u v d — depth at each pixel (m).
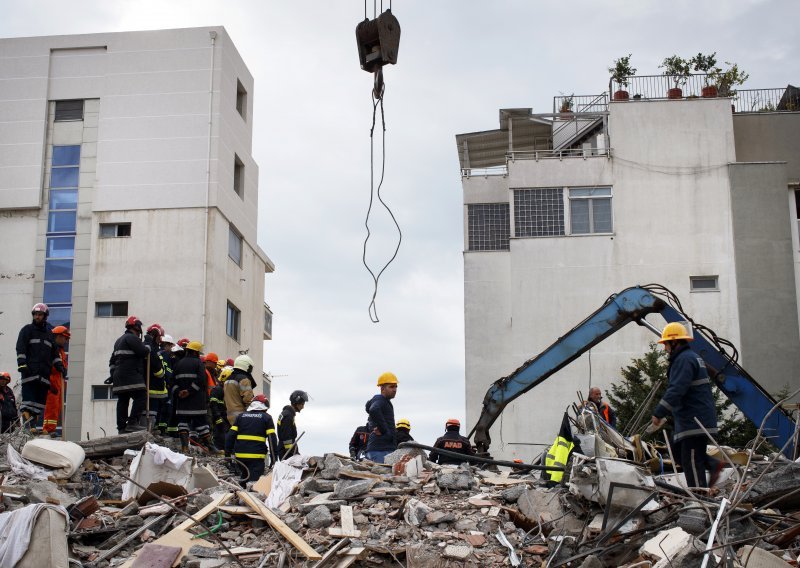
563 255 31.55
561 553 10.05
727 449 13.12
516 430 29.98
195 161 38.19
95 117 38.91
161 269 37.12
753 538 8.70
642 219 31.75
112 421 35.47
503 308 31.97
